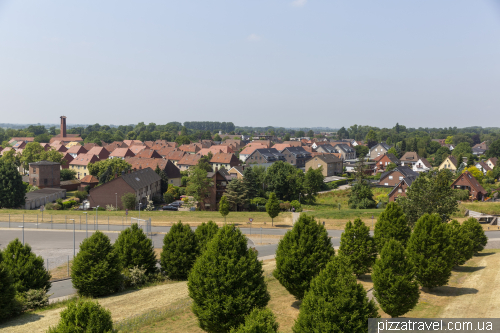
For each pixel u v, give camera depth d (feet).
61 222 226.58
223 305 76.28
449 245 105.29
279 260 99.40
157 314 94.68
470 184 299.99
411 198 168.66
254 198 315.78
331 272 67.31
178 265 131.85
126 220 234.58
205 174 299.99
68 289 127.65
